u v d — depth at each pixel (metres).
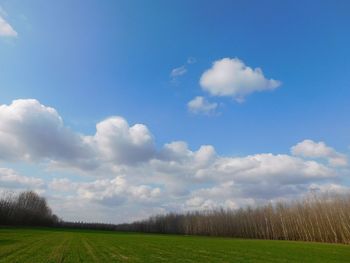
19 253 34.81
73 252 39.25
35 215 181.75
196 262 33.44
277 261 36.28
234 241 86.44
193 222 176.50
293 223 113.19
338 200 99.94
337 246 67.44
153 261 33.03
